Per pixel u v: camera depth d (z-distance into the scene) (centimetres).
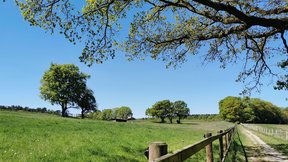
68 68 10319
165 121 17212
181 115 16938
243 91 2217
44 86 10050
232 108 16600
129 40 1914
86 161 1330
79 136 2091
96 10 1518
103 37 1588
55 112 10794
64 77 10050
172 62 2014
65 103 9988
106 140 2009
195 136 3419
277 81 2177
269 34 1930
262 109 17150
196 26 1889
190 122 16862
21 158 1256
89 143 1773
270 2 1614
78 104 10288
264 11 1513
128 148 1767
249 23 1486
